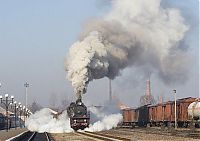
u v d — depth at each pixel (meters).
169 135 114.81
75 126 154.12
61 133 147.25
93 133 133.25
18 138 107.12
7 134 127.81
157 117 185.88
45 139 108.38
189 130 137.12
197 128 146.62
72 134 136.75
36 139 108.81
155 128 171.12
